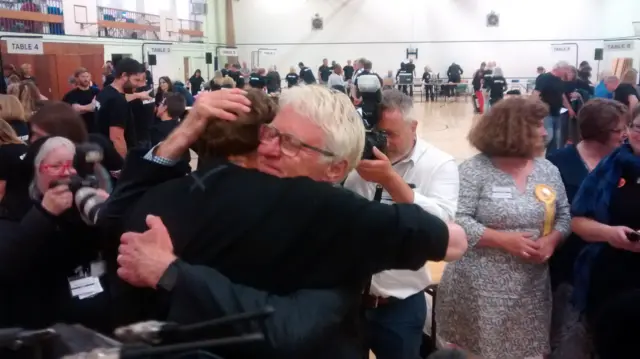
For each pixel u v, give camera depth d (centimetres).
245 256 86
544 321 195
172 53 1831
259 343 79
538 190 192
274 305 83
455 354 90
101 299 133
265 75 1548
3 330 75
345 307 88
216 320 75
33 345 74
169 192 92
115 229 99
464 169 198
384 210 89
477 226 188
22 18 1134
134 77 478
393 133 172
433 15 2122
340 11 2169
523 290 191
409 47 2153
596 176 188
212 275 83
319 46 2205
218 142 94
